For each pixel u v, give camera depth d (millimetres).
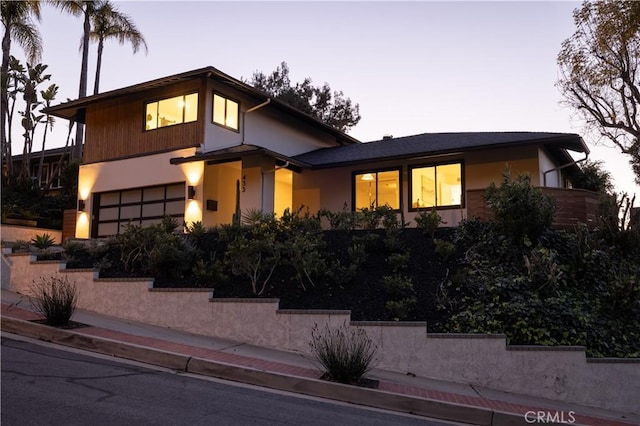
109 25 35438
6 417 4957
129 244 12328
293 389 7184
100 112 20562
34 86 28578
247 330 9656
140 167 19078
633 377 8180
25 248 13812
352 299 10250
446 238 13023
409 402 6859
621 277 10656
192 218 17500
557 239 12070
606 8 18453
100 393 5984
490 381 8359
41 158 30109
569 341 9039
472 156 17391
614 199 13164
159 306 10484
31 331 8781
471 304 9953
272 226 12680
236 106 19438
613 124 19703
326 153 21422
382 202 18703
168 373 7297
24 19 27500
